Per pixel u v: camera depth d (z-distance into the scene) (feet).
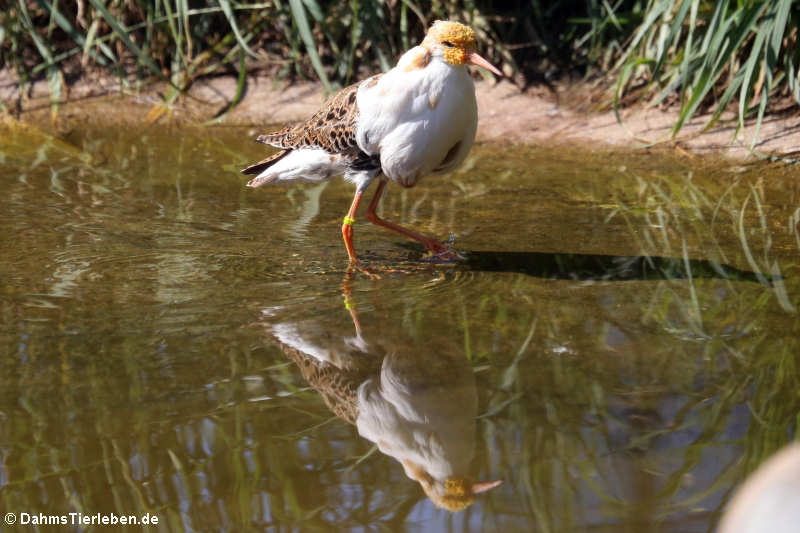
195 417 20.94
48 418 20.83
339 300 27.99
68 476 18.75
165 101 51.24
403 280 29.68
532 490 18.16
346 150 31.04
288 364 23.63
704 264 31.01
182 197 38.17
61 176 40.57
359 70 52.37
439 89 28.45
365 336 25.39
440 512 17.52
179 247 32.40
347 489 18.34
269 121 49.62
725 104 40.57
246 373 23.11
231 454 19.52
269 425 20.70
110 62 53.98
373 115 29.35
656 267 30.78
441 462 19.25
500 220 35.73
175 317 26.45
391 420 21.02
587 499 17.84
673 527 16.85
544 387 22.44
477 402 21.76
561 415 21.08
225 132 48.52
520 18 52.95
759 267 30.66
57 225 34.22
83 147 45.42
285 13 53.11
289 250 32.45
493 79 51.03
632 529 16.80
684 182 40.24
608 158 43.60
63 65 53.57
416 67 28.55
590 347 24.66
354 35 48.24
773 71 42.37
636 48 47.85
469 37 28.07
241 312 26.91
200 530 17.15
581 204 37.58
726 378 22.81
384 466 19.12
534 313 26.99
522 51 52.44
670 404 21.54
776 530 6.42
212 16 54.13
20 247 31.86
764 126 44.27
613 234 34.09
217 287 28.86
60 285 28.68
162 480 18.63
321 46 53.78
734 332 25.57
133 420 20.77
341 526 17.13
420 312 27.09
